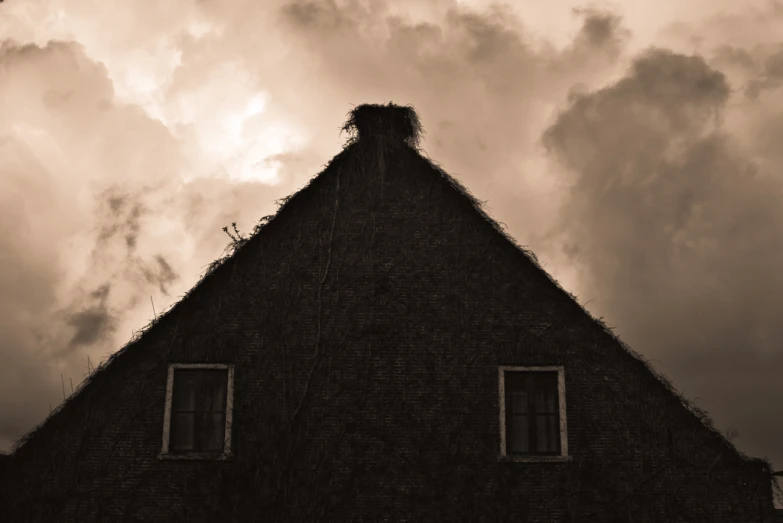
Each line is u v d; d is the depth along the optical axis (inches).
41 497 693.3
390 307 746.2
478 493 695.1
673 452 701.3
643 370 722.8
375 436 709.9
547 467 701.3
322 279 753.6
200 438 714.8
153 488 697.0
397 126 804.0
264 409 717.3
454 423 713.6
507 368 727.1
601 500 692.1
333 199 778.2
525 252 757.3
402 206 776.9
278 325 740.0
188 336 735.7
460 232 766.5
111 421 714.2
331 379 725.9
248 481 697.0
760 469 694.5
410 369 728.3
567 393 719.1
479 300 746.2
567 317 738.8
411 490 695.7
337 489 695.7
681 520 686.5
